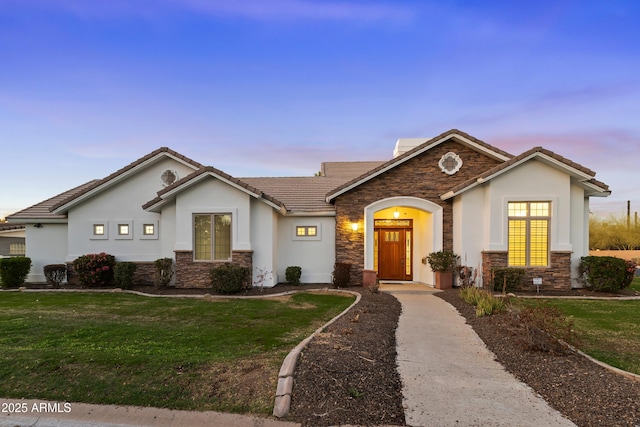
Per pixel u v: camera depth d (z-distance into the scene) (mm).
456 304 10789
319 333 7000
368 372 5184
